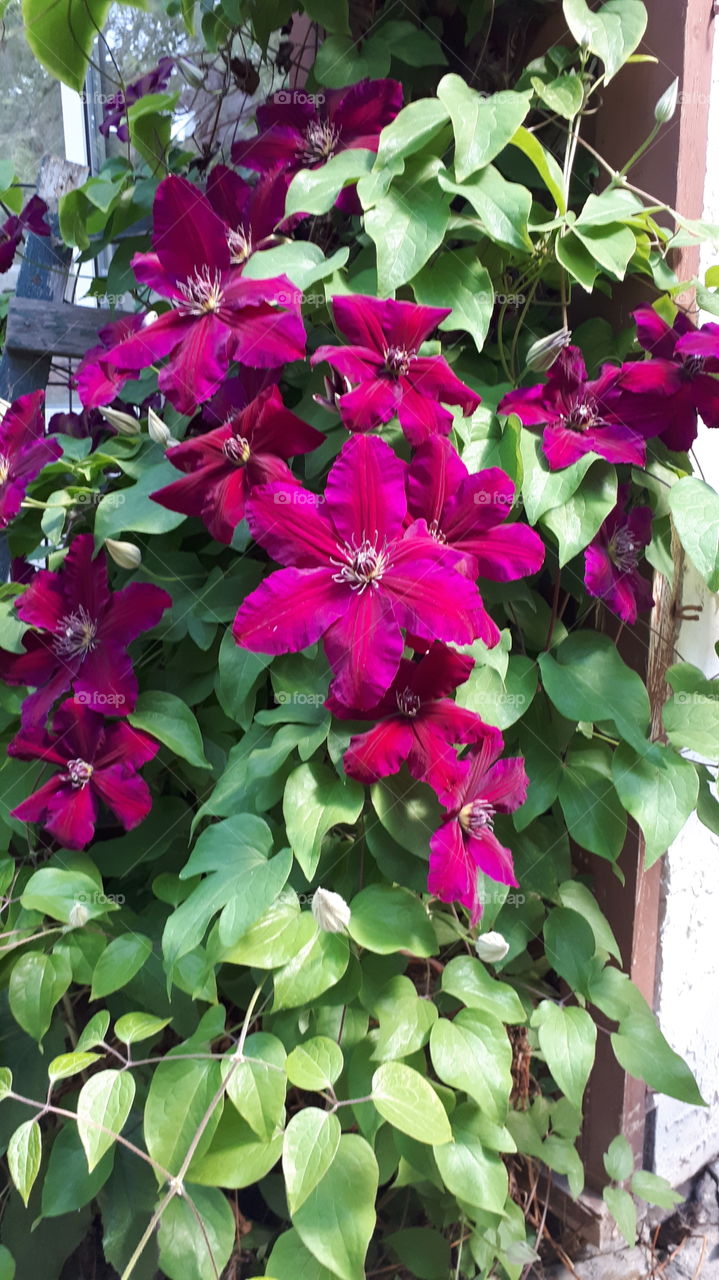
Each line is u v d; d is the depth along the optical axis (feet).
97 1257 2.32
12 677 2.02
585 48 1.90
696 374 1.93
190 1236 1.71
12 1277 1.93
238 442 1.77
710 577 1.77
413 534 1.67
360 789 1.72
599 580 1.95
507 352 2.13
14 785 2.15
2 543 2.41
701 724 1.99
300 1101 2.12
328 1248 1.49
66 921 1.85
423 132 1.75
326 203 1.82
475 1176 1.74
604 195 1.95
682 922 2.51
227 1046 2.05
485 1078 1.70
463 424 1.87
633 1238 2.23
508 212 1.75
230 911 1.57
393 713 1.70
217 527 1.76
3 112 3.48
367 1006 1.81
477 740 1.72
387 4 2.21
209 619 1.99
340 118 2.07
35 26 2.25
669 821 1.91
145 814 1.92
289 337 1.73
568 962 2.05
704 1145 2.82
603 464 1.89
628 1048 2.06
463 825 1.75
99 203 2.48
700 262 2.20
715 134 2.17
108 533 1.93
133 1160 2.00
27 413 2.20
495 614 2.10
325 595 1.61
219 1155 1.57
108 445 2.15
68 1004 2.14
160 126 2.52
